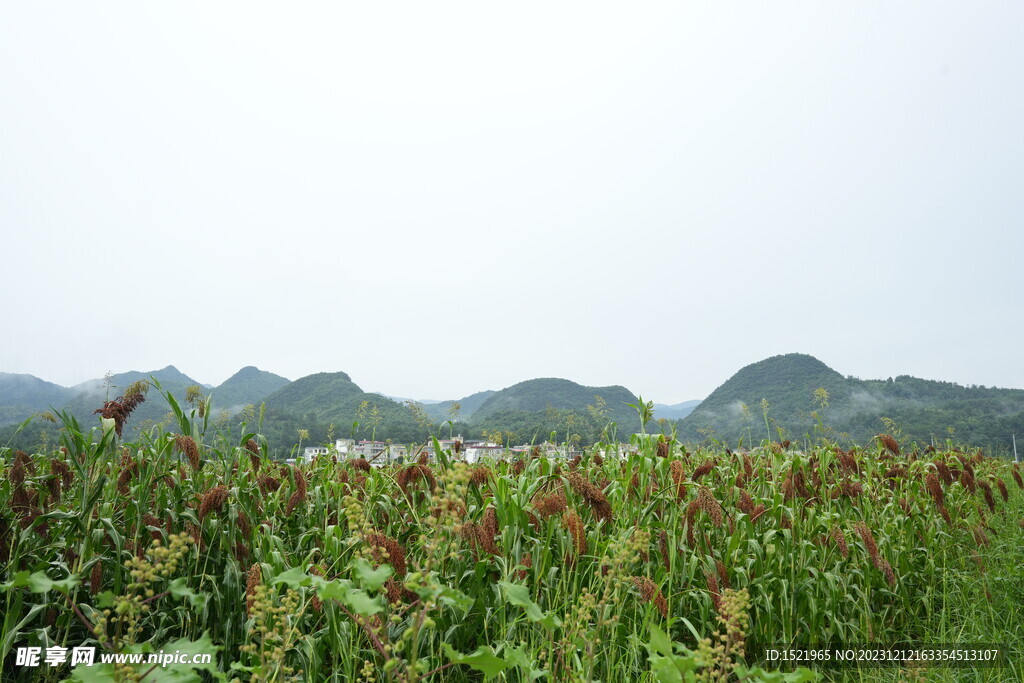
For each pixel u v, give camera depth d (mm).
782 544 5695
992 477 10141
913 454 9484
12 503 4719
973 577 6648
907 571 6496
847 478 7395
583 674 3598
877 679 5016
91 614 4160
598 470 6777
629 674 4141
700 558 4941
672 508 5281
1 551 4535
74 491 5305
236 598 4434
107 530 4395
